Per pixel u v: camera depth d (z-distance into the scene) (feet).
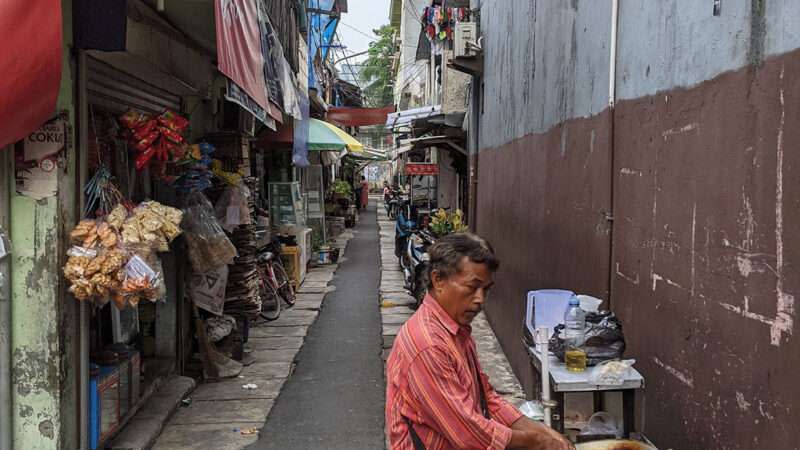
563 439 7.64
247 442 17.01
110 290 13.64
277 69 25.71
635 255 11.54
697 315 9.08
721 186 8.48
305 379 22.54
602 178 13.44
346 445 16.89
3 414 12.93
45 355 13.05
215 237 20.66
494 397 7.99
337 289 41.01
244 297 24.85
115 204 14.69
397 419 7.22
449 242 7.32
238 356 24.32
